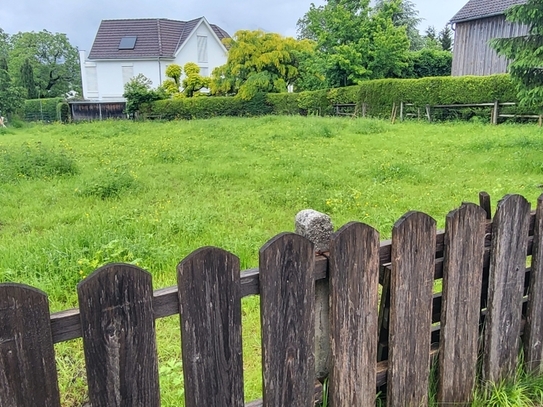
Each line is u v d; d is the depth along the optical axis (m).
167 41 34.12
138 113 25.22
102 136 14.06
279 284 1.42
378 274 1.58
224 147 10.59
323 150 9.81
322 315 1.60
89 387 1.21
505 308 1.89
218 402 1.40
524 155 7.87
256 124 15.91
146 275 1.22
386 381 1.72
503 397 1.93
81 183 6.39
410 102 17.52
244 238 4.17
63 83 50.47
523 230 1.86
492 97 14.84
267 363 1.46
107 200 5.84
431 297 1.71
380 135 12.39
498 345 1.92
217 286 1.32
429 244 1.65
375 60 24.56
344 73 24.66
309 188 6.07
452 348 1.80
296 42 25.61
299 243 1.43
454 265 1.72
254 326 2.81
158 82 33.44
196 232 4.34
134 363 1.25
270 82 24.83
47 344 1.14
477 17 17.84
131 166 8.16
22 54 47.56
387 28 24.59
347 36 25.19
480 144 9.41
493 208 4.94
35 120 29.16
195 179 7.05
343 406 1.62
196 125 16.31
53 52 49.44
